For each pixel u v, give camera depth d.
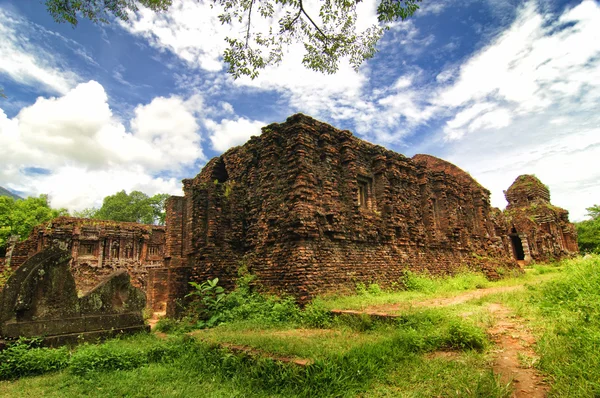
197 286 10.52
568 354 4.77
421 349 5.87
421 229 15.84
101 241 25.94
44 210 36.62
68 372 6.35
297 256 10.14
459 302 9.44
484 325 6.63
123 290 9.64
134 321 9.54
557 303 7.69
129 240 27.17
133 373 6.13
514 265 22.05
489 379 4.36
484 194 22.81
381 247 13.09
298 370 5.02
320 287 10.12
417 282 13.13
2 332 7.38
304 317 8.84
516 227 35.03
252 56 8.46
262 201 12.05
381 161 14.12
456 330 6.07
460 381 4.48
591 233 40.56
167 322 10.59
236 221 12.54
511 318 7.40
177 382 5.55
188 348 7.06
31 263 8.14
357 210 12.35
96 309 8.96
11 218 34.00
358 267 11.73
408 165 15.98
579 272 9.08
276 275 10.60
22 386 5.69
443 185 18.12
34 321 7.85
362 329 7.40
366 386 4.72
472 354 5.45
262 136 12.69
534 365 4.84
